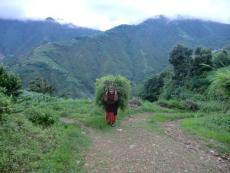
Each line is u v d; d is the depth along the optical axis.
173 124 17.16
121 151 10.91
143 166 9.56
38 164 8.54
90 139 12.24
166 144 12.14
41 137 10.73
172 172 9.27
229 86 12.68
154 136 13.29
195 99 32.44
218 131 15.76
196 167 9.85
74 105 20.44
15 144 9.49
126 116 18.11
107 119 14.88
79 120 15.66
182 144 12.39
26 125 11.41
